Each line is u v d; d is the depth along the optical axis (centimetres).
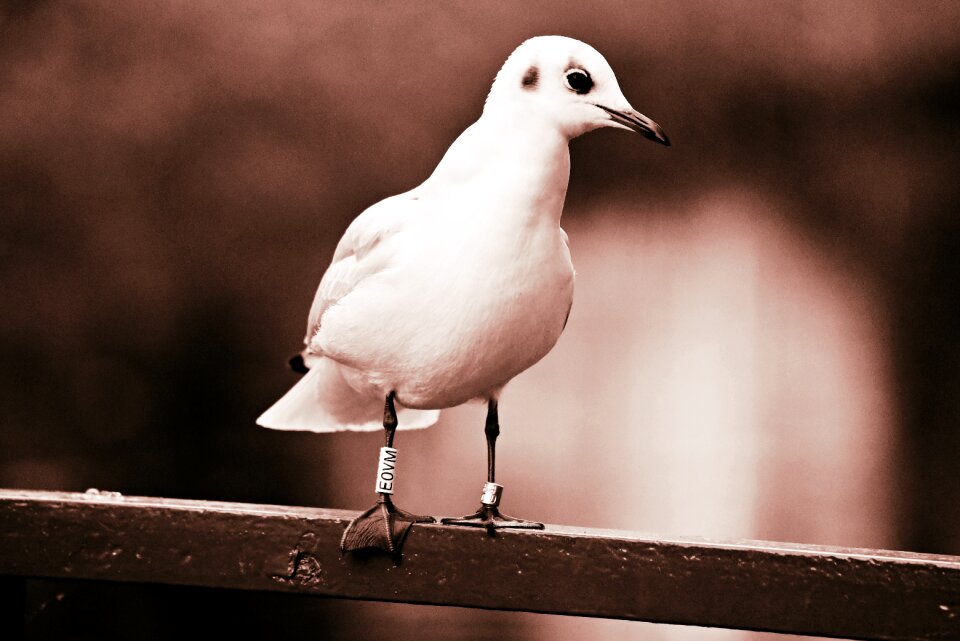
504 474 734
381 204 403
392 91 720
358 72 719
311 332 409
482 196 399
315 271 736
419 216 401
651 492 735
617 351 750
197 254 734
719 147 736
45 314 729
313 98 723
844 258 740
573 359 749
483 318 399
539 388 747
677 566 396
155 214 729
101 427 733
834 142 728
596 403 747
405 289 400
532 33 709
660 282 750
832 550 397
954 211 727
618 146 741
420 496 725
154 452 735
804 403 742
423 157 726
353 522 397
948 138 720
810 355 742
